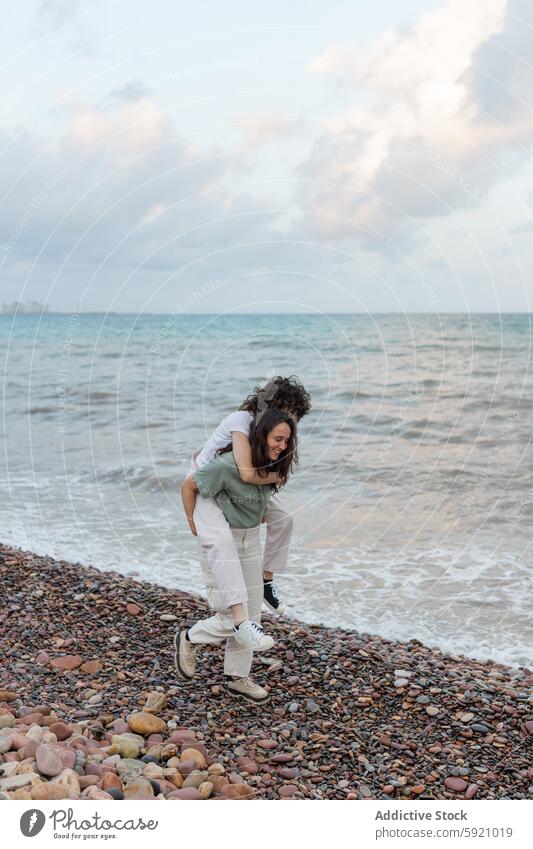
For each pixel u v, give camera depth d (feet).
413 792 10.28
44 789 8.89
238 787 9.91
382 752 11.31
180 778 10.04
